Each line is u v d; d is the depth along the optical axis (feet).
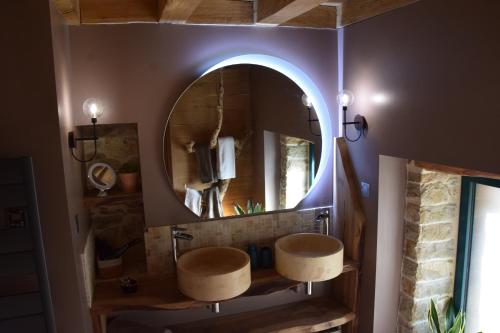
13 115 4.85
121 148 7.06
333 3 7.34
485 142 4.60
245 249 7.62
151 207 7.00
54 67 4.86
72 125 6.19
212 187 7.26
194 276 6.08
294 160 7.72
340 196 7.86
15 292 5.12
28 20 4.70
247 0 6.91
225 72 7.09
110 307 6.18
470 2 4.67
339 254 6.75
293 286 7.04
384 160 6.70
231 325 7.50
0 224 4.81
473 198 6.81
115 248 7.23
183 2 5.32
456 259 7.15
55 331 5.25
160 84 6.77
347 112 7.54
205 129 7.09
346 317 7.57
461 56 4.85
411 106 5.79
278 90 7.46
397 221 7.06
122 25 6.48
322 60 7.63
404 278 7.21
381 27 6.34
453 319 7.10
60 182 5.10
